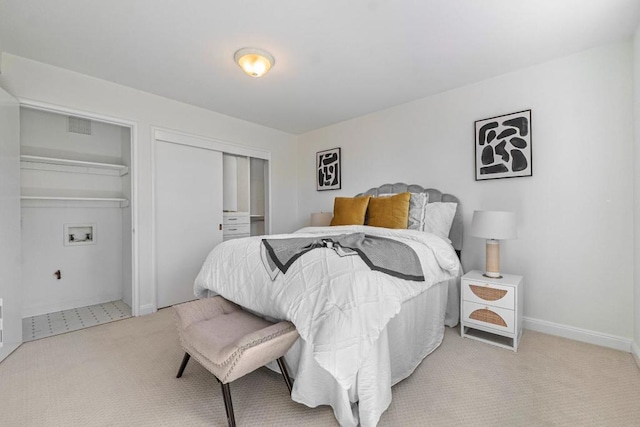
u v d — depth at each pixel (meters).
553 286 2.29
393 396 1.52
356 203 2.91
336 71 2.48
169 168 3.10
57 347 2.12
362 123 3.60
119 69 2.44
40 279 2.87
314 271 1.44
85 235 3.17
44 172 2.89
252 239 2.03
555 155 2.27
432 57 2.26
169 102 3.07
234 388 1.61
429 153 2.99
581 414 1.38
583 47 2.11
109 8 1.71
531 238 2.38
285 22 1.84
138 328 2.49
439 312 2.14
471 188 2.71
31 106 2.26
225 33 1.96
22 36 1.97
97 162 3.16
